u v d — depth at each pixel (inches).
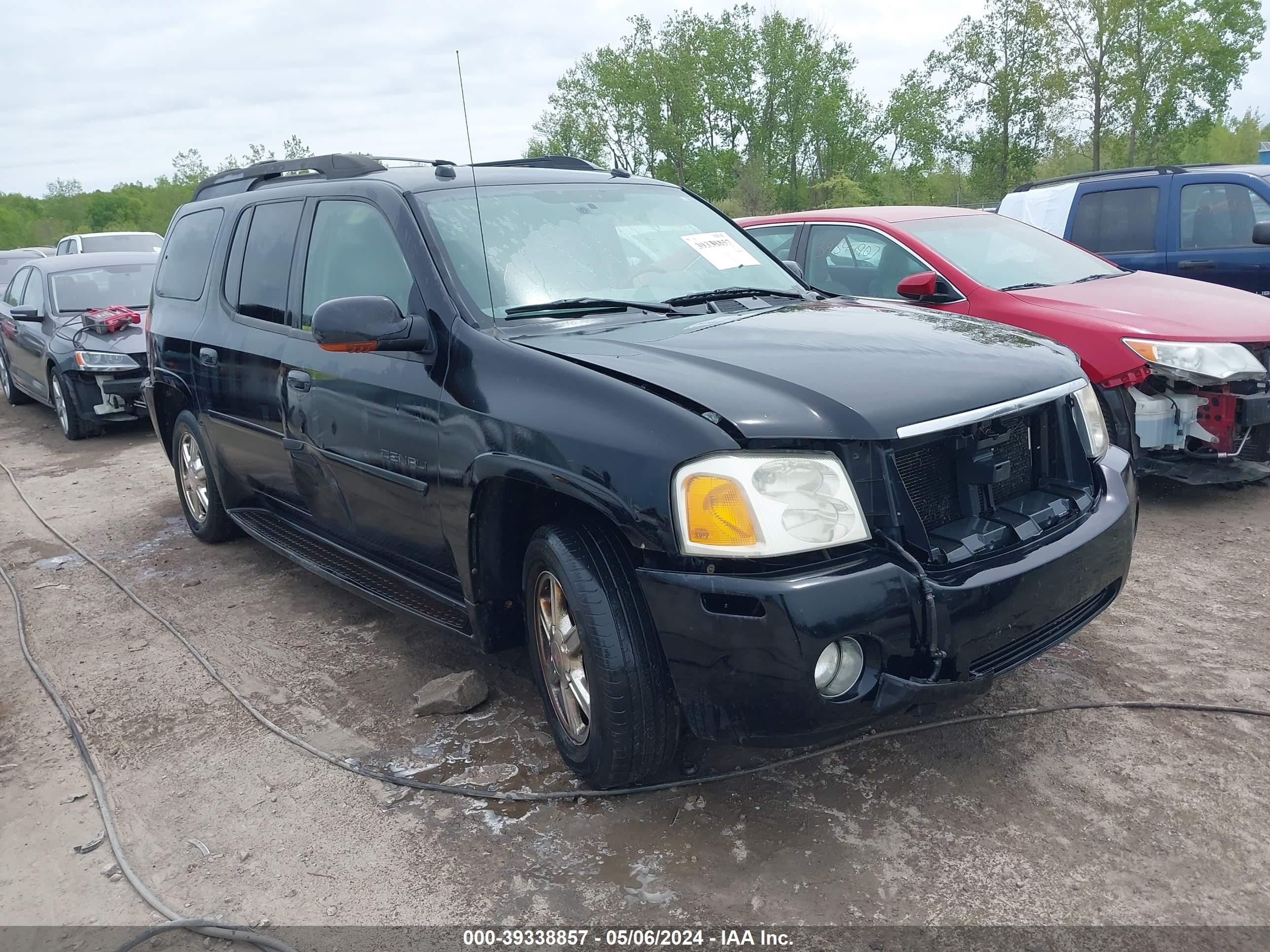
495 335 120.2
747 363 105.7
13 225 3858.3
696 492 93.3
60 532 244.2
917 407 99.1
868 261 240.2
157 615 179.9
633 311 130.7
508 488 118.2
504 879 99.2
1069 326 199.5
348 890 99.3
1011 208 346.3
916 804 107.0
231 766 125.6
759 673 91.8
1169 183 298.4
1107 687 129.5
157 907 98.4
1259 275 280.2
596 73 2623.0
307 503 165.5
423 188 141.9
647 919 92.0
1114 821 101.6
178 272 211.2
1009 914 89.1
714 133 2711.6
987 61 1829.5
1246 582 162.4
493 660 152.3
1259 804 102.7
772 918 90.8
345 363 142.2
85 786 123.4
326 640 164.7
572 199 149.4
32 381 413.1
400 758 124.2
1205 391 191.3
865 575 92.4
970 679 97.6
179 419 212.8
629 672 101.8
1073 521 109.7
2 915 100.0
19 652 168.7
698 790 112.3
